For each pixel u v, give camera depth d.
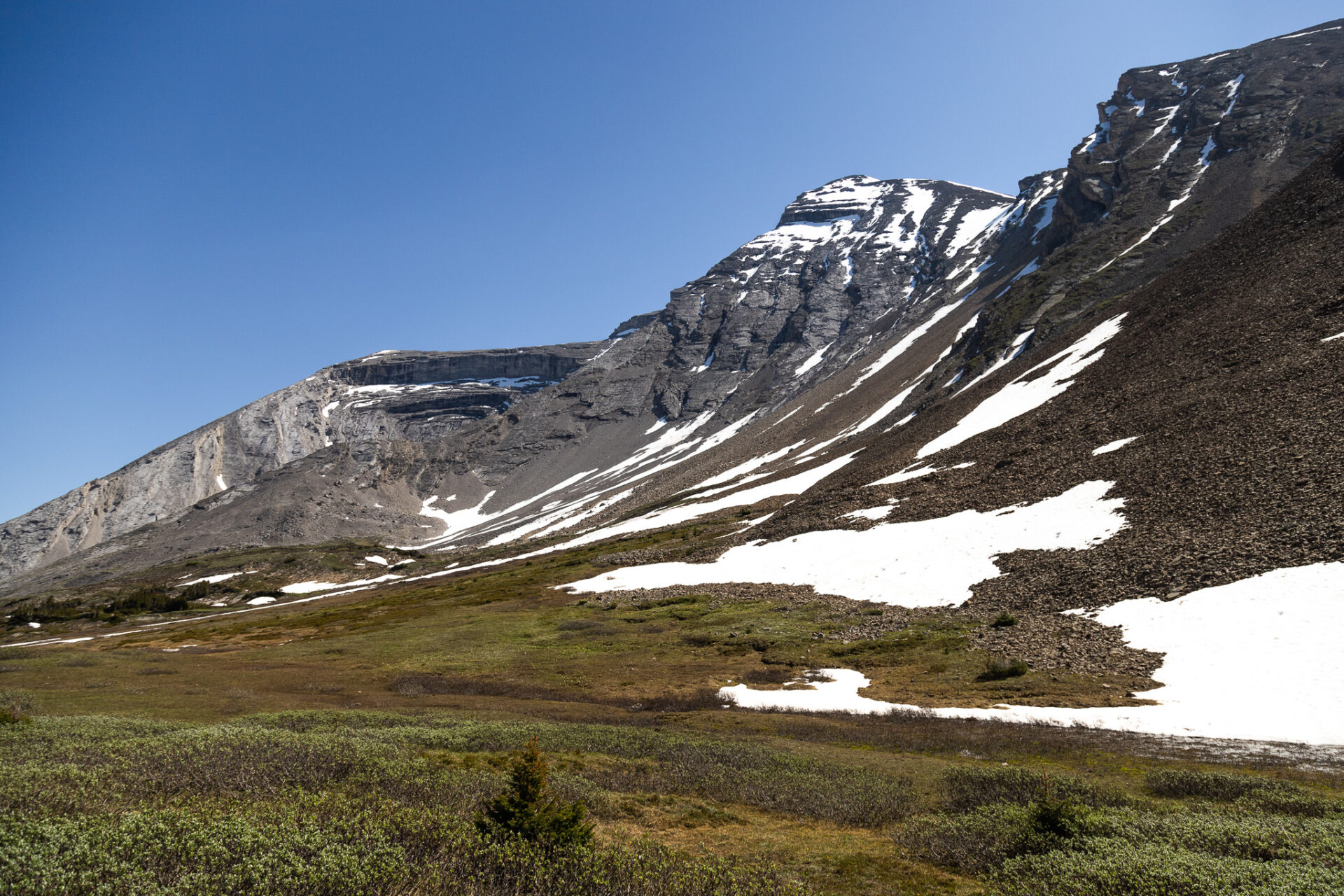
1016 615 43.19
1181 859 11.86
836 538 70.44
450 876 11.12
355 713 33.00
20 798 13.37
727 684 42.31
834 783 21.02
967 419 93.12
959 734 28.62
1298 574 33.62
